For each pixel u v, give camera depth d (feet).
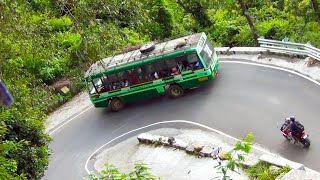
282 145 57.47
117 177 29.32
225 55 84.38
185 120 70.79
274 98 67.51
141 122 75.15
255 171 51.08
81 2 34.78
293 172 42.06
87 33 35.70
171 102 77.05
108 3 35.19
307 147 55.31
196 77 75.05
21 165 49.90
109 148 71.61
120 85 79.36
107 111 82.53
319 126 58.54
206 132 65.92
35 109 52.21
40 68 94.27
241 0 102.32
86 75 79.36
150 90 78.69
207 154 58.95
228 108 69.31
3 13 35.22
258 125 63.10
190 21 124.36
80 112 85.40
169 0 130.62
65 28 107.24
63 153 74.38
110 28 36.17
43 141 55.47
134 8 36.22
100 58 36.81
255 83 72.74
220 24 116.06
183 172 57.41
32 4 41.91
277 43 77.61
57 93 91.97
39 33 39.22
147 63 76.13
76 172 68.03
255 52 80.89
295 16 102.06
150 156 64.59
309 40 93.86
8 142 42.70
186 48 73.67
